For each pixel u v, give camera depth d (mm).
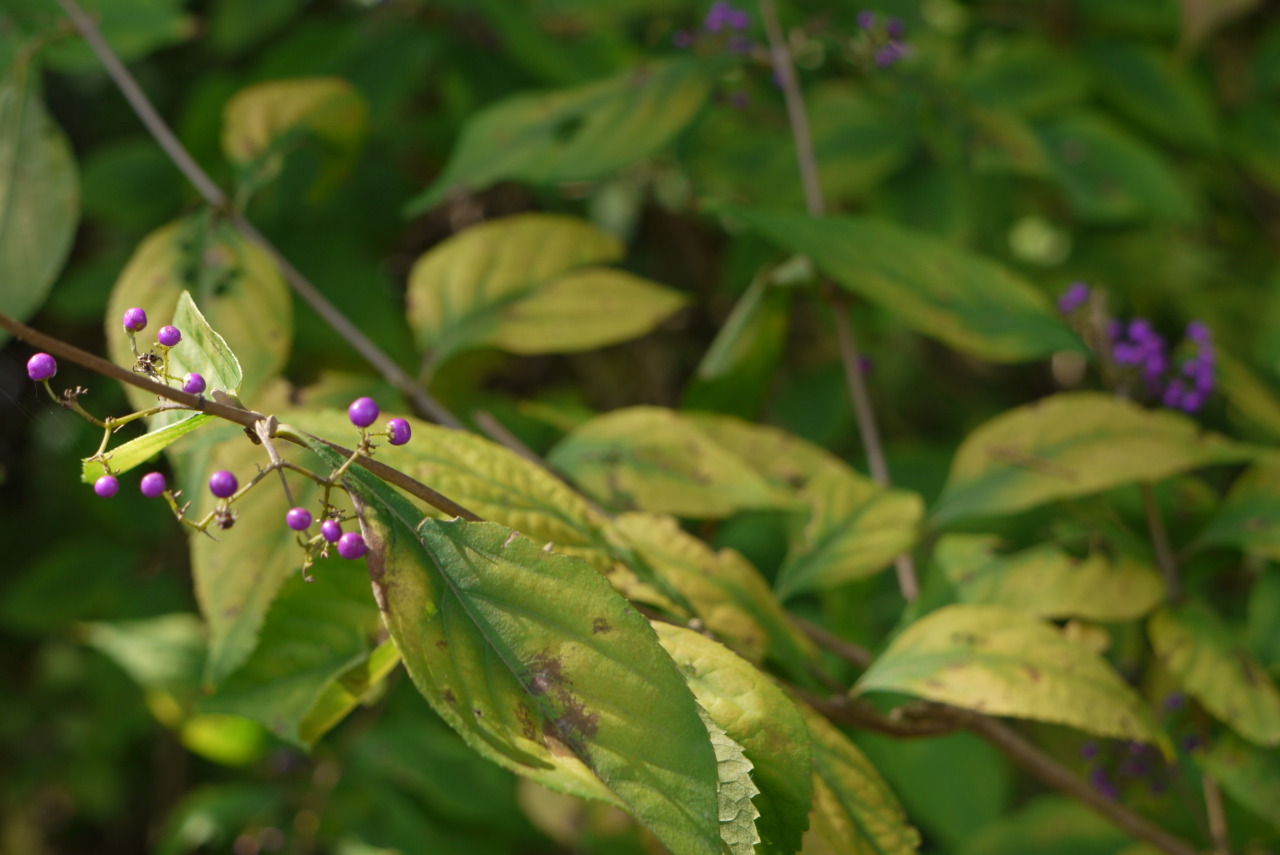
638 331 666
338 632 571
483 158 777
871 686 578
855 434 1291
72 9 685
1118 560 634
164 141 673
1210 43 1307
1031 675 569
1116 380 669
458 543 500
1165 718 654
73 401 492
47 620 1271
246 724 921
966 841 927
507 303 669
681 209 1296
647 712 491
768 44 998
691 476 620
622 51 1138
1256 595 653
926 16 1085
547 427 1090
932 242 667
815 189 779
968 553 643
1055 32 1156
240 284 634
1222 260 1282
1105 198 1017
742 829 491
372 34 1114
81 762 1616
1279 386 1077
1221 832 646
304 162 994
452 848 973
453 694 490
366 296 1052
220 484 496
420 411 657
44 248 646
